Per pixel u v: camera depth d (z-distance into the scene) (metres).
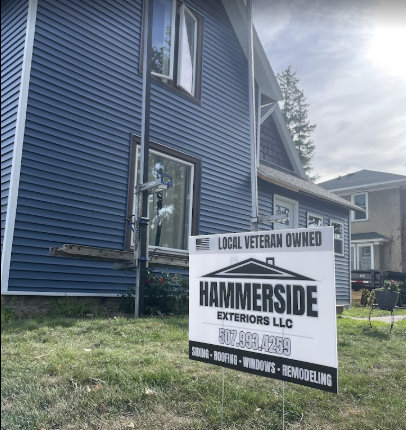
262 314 2.43
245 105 11.30
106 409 2.73
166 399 2.93
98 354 3.83
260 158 13.62
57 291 6.75
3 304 6.12
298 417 2.80
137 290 6.20
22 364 3.46
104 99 7.82
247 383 3.34
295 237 2.34
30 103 6.74
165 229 8.84
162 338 4.67
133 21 8.58
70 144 7.18
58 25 7.28
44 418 2.56
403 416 2.93
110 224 7.60
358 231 26.64
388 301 7.80
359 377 3.78
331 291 2.18
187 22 10.06
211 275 2.70
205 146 9.91
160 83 8.98
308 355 2.22
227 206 10.31
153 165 8.77
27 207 6.51
